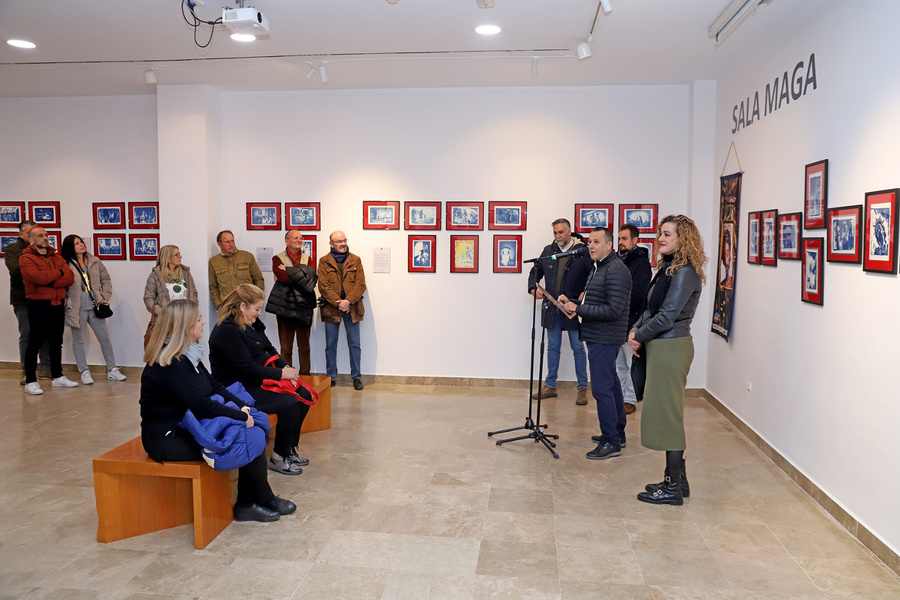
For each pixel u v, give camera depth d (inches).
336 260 253.6
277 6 170.2
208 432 119.3
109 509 123.7
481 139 256.1
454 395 246.8
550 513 138.6
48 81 250.4
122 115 276.7
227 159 267.6
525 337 259.3
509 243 257.1
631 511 139.9
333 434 194.7
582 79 240.8
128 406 225.8
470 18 179.0
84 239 281.4
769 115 181.3
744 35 183.5
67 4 169.9
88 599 104.7
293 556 119.3
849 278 132.7
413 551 121.3
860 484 127.3
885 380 118.6
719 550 122.3
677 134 248.4
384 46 205.3
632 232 211.9
